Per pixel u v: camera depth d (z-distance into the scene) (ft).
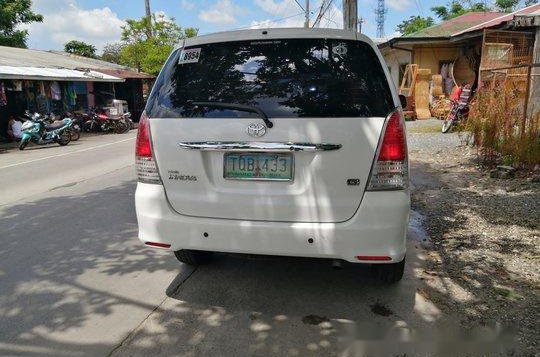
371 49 9.59
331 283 11.71
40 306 10.94
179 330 9.76
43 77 52.65
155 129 9.95
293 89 9.29
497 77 32.17
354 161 8.96
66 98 64.39
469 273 12.06
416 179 23.26
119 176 27.35
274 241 9.38
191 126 9.61
